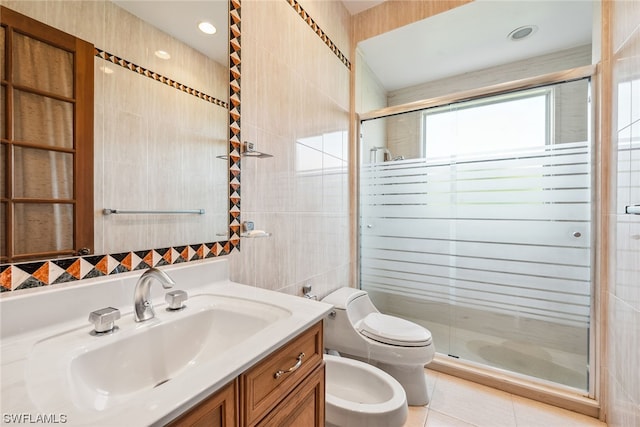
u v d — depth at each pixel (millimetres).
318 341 886
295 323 763
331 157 1874
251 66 1216
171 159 955
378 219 2203
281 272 1411
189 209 1008
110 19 812
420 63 2393
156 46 914
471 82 2512
